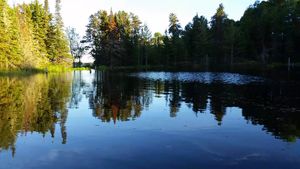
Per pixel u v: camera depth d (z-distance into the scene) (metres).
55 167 10.30
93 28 100.75
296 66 70.56
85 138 13.50
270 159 10.86
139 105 21.97
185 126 15.49
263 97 24.95
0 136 13.85
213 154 11.38
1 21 62.69
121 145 12.46
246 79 42.19
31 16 84.44
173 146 12.28
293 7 85.12
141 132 14.41
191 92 29.30
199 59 106.06
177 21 113.44
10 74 57.88
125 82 41.69
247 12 113.44
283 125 15.49
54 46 86.31
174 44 108.62
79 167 10.28
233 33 97.31
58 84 38.50
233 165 10.34
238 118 17.19
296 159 10.85
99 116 18.06
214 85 35.41
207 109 20.00
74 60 108.56
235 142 12.74
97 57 99.25
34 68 69.12
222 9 107.50
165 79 46.09
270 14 92.38
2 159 11.03
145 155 11.33
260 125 15.52
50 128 15.26
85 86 36.09
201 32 106.38
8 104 22.25
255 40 96.31
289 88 30.53
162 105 21.86
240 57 99.69
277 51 86.38
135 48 106.00
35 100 24.31
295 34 82.50
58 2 87.00
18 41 65.56
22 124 16.08
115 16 104.06
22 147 12.31
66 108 20.80
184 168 10.13
